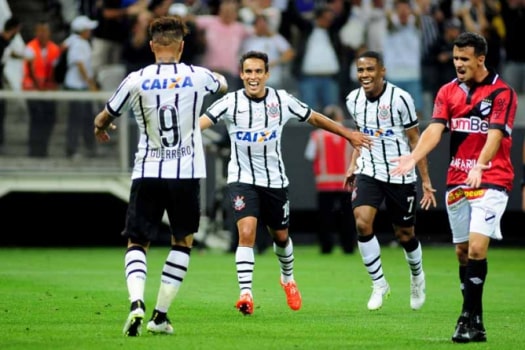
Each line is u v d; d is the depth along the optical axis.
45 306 35.06
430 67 70.50
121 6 67.88
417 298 36.03
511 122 28.22
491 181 28.20
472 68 28.42
